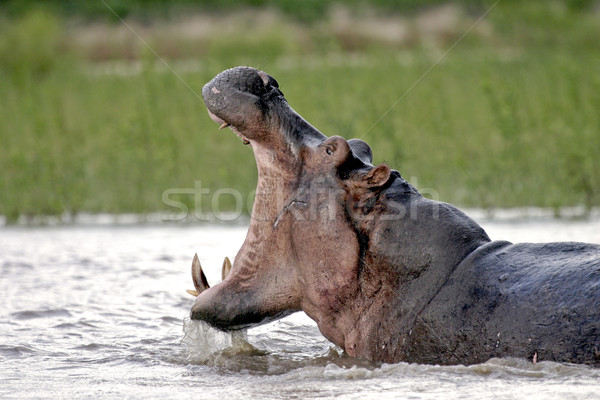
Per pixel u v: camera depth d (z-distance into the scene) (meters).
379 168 16.06
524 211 40.75
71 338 20.02
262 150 16.56
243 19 113.31
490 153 46.22
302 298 16.94
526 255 15.66
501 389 13.57
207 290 17.34
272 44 98.62
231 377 16.38
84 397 14.77
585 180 41.31
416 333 15.72
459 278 15.58
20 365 17.59
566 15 104.69
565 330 14.47
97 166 48.00
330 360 17.23
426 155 47.34
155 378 16.38
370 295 16.34
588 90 53.03
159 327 21.17
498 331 14.98
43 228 40.06
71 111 60.50
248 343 18.84
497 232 33.00
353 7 116.88
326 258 16.34
